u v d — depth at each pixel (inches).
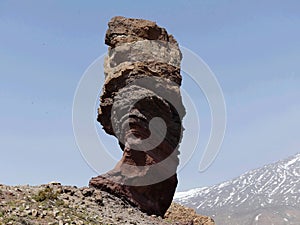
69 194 1553.9
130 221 1499.8
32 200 1402.6
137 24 1819.6
